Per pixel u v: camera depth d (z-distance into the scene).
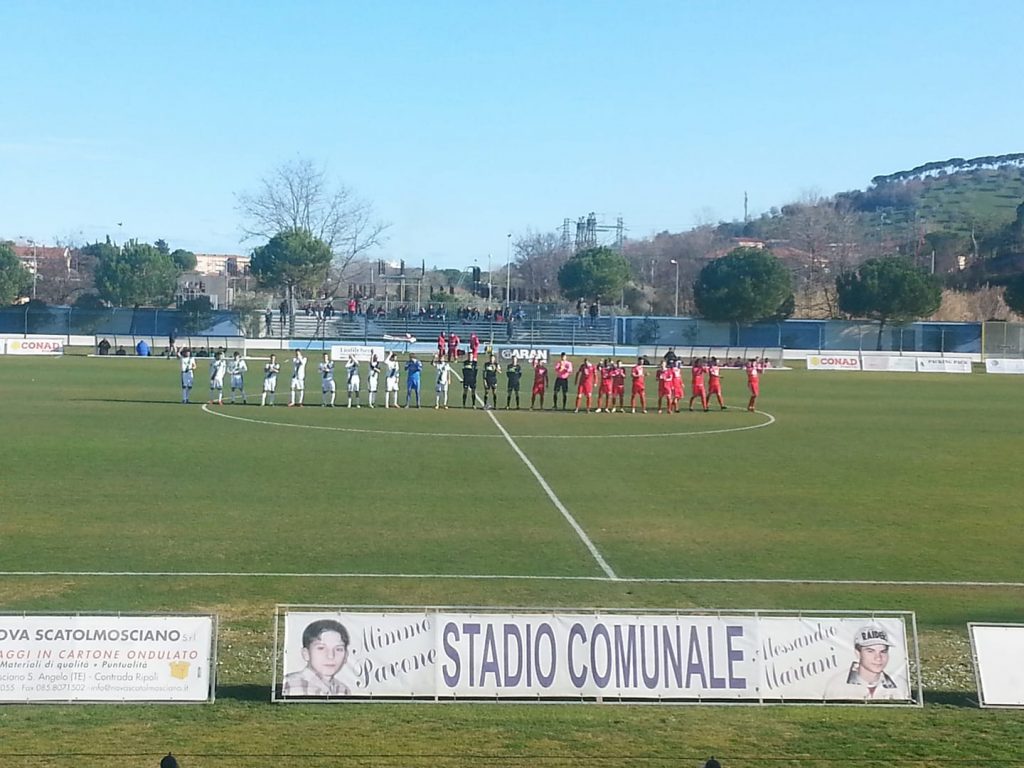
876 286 105.94
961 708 14.03
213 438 39.00
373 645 13.84
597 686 13.86
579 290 131.75
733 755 12.48
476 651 13.86
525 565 21.33
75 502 26.77
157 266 127.12
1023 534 25.20
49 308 108.12
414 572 20.62
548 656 13.88
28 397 53.06
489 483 30.72
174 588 19.25
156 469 31.89
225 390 59.06
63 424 42.22
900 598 19.42
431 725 13.11
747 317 107.69
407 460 34.75
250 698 13.93
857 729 13.26
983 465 36.09
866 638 14.09
